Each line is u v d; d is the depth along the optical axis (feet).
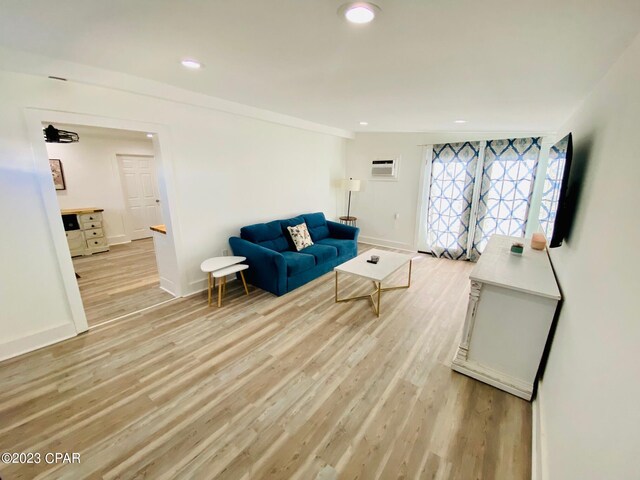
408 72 6.35
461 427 5.65
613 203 3.86
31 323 7.91
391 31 4.54
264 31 4.78
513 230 14.55
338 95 8.81
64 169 17.38
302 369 7.27
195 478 4.68
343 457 5.04
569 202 6.63
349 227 16.26
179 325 9.27
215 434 5.46
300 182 16.12
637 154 3.28
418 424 5.71
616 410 2.64
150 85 8.54
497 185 14.58
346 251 15.25
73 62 6.87
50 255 8.03
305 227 14.74
